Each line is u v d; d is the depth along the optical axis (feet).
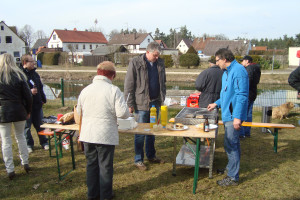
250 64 17.03
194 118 12.20
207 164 12.51
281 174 12.60
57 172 13.16
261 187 11.39
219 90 14.32
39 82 15.96
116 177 12.57
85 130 9.48
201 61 96.78
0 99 11.48
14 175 12.51
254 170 13.12
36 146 16.94
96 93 9.35
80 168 13.62
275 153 15.38
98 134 9.30
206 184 11.75
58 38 182.80
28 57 15.23
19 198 10.80
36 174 12.95
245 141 17.65
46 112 26.48
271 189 11.21
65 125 11.89
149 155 14.19
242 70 10.53
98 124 9.34
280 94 29.99
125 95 12.98
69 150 16.17
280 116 23.36
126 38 190.60
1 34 143.64
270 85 30.32
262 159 14.51
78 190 11.41
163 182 12.01
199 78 14.34
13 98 11.68
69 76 79.46
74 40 184.96
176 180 12.18
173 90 28.86
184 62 92.12
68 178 12.52
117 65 109.40
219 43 160.25
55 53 128.98
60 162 14.39
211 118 12.21
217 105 12.67
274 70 81.15
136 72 12.85
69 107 28.45
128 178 12.45
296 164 13.74
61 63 126.62
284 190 11.12
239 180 12.07
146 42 187.42
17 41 149.38
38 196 10.94
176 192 11.09
